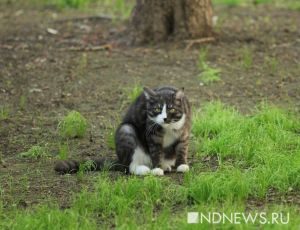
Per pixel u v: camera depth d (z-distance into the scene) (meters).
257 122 11.01
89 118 11.98
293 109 11.84
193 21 15.09
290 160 9.39
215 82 13.28
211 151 10.27
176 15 15.09
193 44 15.03
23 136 11.34
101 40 15.76
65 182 9.38
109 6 19.33
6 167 10.09
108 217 8.29
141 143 9.62
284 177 8.98
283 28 16.44
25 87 13.41
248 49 14.92
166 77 13.54
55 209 8.26
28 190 9.17
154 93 9.39
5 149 10.85
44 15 18.36
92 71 13.97
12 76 13.90
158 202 8.53
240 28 16.47
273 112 11.16
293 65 14.05
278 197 8.72
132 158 9.53
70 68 14.17
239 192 8.61
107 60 14.50
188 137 9.73
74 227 7.80
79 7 19.20
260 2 19.73
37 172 9.80
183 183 9.02
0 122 11.87
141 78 13.52
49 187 9.24
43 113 12.30
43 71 14.10
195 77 13.54
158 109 9.28
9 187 9.28
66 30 16.66
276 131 10.58
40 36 16.19
